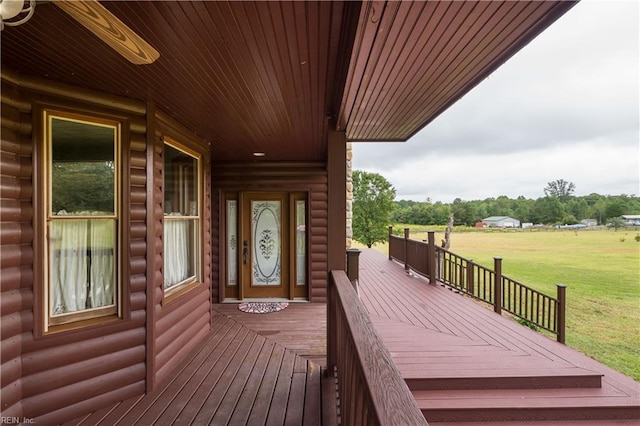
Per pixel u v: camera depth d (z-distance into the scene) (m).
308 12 1.53
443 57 2.04
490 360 3.39
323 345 3.85
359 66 2.03
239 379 3.00
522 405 2.88
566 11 1.55
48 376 2.29
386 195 18.80
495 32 1.75
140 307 2.77
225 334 4.23
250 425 2.30
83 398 2.44
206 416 2.42
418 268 7.88
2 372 2.06
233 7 1.48
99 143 2.63
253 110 3.04
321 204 5.87
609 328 5.85
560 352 3.58
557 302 4.51
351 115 3.13
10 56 2.00
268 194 6.02
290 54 1.96
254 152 5.11
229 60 2.03
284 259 6.02
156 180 3.01
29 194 2.25
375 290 6.42
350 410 1.60
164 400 2.65
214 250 5.82
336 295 2.51
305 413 2.45
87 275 2.58
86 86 2.47
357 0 1.43
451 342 3.82
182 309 3.51
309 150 4.95
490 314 4.89
